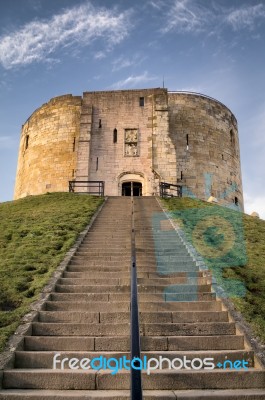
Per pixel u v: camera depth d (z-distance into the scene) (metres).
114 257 10.33
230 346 6.01
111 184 28.88
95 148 29.75
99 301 7.44
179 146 32.19
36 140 34.31
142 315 6.74
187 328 6.42
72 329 6.34
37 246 11.51
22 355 5.55
